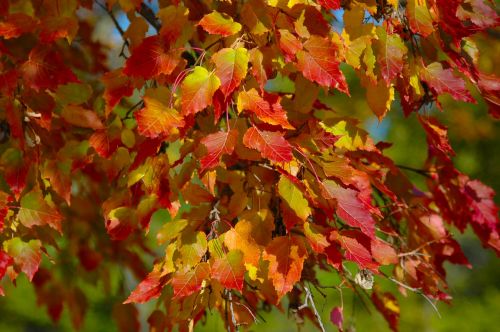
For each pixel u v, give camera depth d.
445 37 1.48
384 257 1.51
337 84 1.35
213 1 1.46
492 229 1.64
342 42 1.40
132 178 1.44
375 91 1.43
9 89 1.44
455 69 1.56
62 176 1.52
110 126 1.47
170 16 1.38
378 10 1.45
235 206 1.44
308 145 1.41
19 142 1.47
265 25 1.35
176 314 1.45
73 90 1.49
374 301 1.69
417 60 1.45
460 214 1.65
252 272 1.39
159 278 1.40
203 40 1.50
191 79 1.33
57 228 1.49
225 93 1.31
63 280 2.16
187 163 1.42
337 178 1.39
